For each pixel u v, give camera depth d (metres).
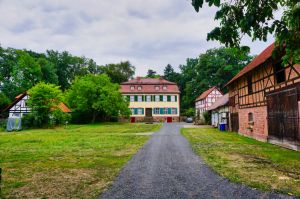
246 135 21.05
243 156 11.38
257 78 18.14
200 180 7.46
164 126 37.34
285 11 5.12
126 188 6.78
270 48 17.84
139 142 17.33
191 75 74.62
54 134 25.06
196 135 22.36
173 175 8.09
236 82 24.28
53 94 35.31
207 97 55.59
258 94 18.02
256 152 12.48
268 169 8.79
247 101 20.67
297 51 5.77
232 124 26.28
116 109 46.12
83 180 7.66
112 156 11.85
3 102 47.91
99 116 51.41
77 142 17.67
